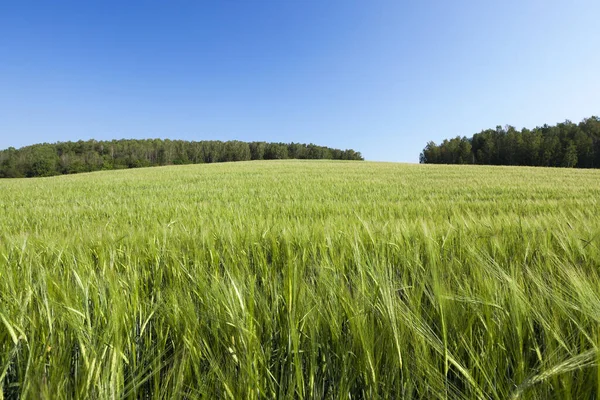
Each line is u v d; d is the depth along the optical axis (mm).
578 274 1195
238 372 966
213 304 1114
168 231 2562
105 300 1155
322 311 1066
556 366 771
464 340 958
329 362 997
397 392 898
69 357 959
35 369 866
